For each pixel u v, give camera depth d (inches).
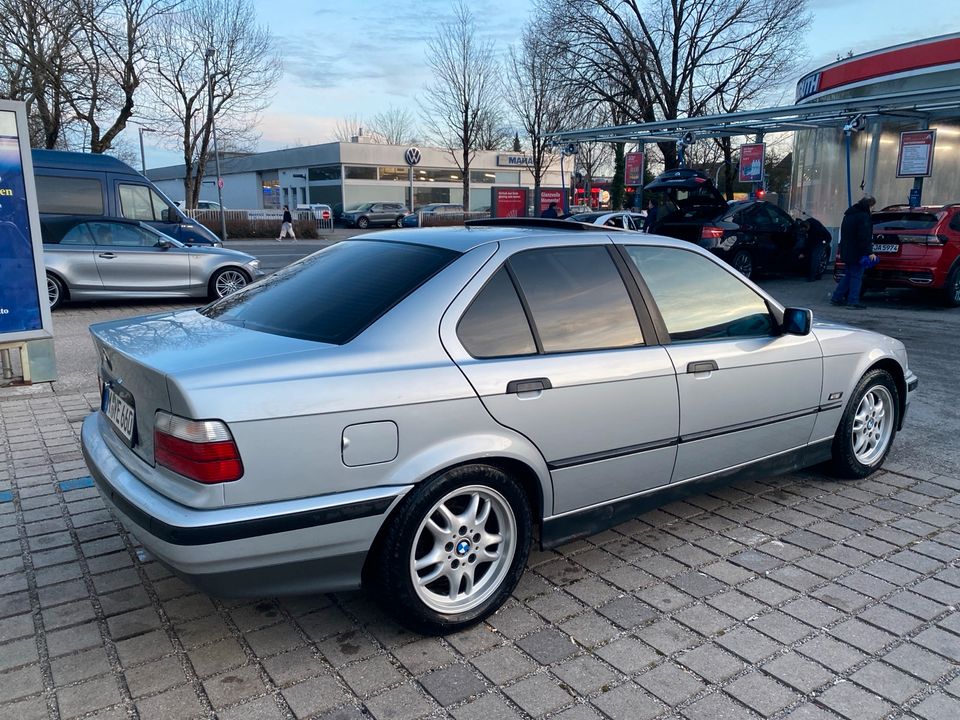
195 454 100.0
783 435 167.8
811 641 120.6
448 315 120.6
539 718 102.0
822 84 769.6
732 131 729.6
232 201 2839.6
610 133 754.8
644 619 127.0
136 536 109.3
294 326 122.9
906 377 197.5
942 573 143.3
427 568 120.2
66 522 162.1
